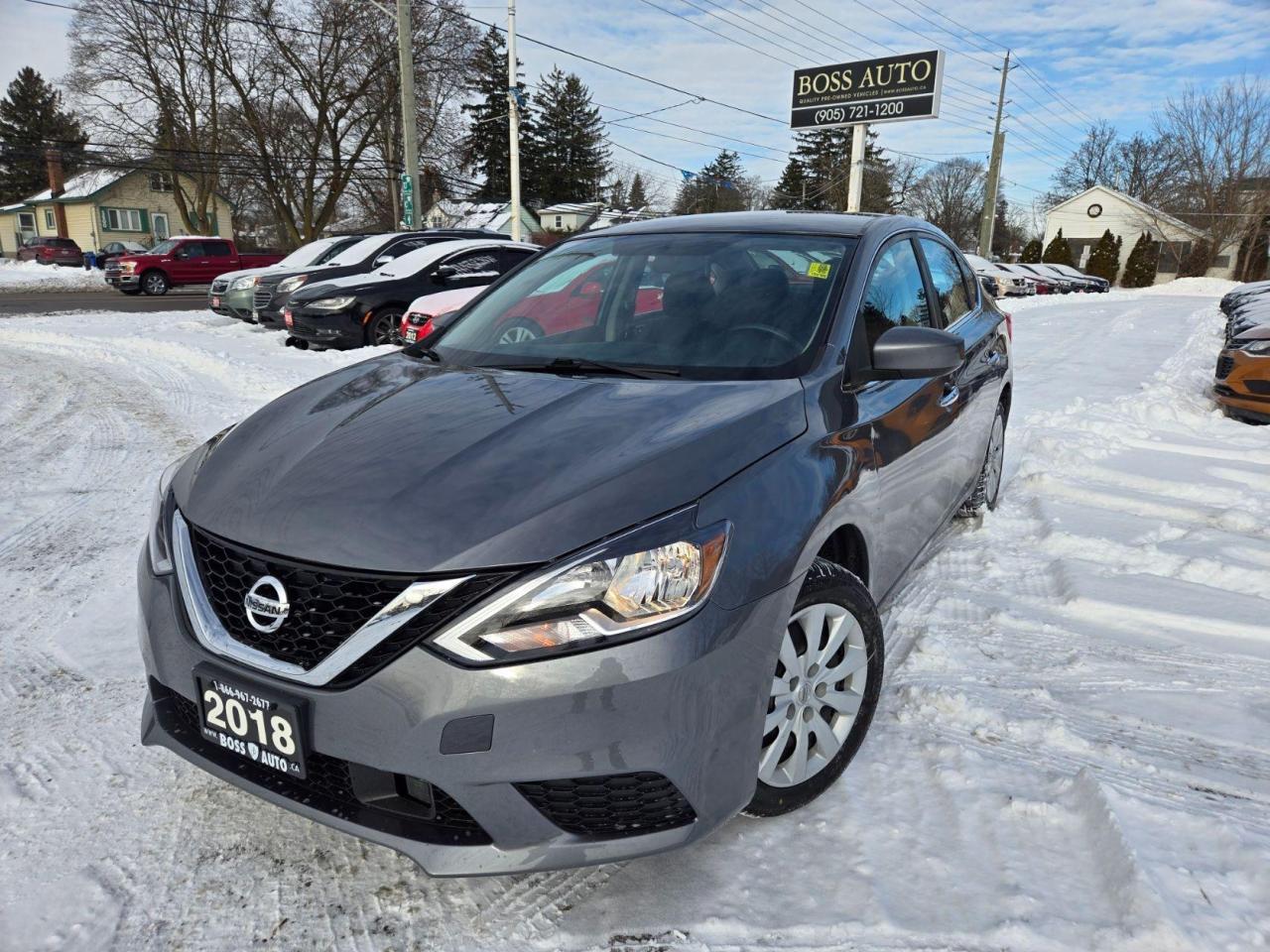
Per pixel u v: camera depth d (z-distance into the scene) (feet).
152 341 38.19
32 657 9.92
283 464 6.56
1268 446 19.88
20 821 7.18
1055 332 45.91
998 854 6.67
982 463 13.33
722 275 9.29
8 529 14.21
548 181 201.98
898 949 5.82
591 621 5.34
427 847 5.52
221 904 6.33
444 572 5.34
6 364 33.06
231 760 6.23
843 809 7.20
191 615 6.12
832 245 9.51
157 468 18.04
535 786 5.45
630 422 6.65
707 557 5.69
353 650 5.41
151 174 155.94
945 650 9.87
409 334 29.63
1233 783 7.59
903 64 96.37
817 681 6.98
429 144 127.24
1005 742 8.20
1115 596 11.31
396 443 6.58
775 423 6.88
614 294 9.46
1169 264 171.73
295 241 126.21
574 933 6.01
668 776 5.59
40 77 211.20
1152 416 22.97
